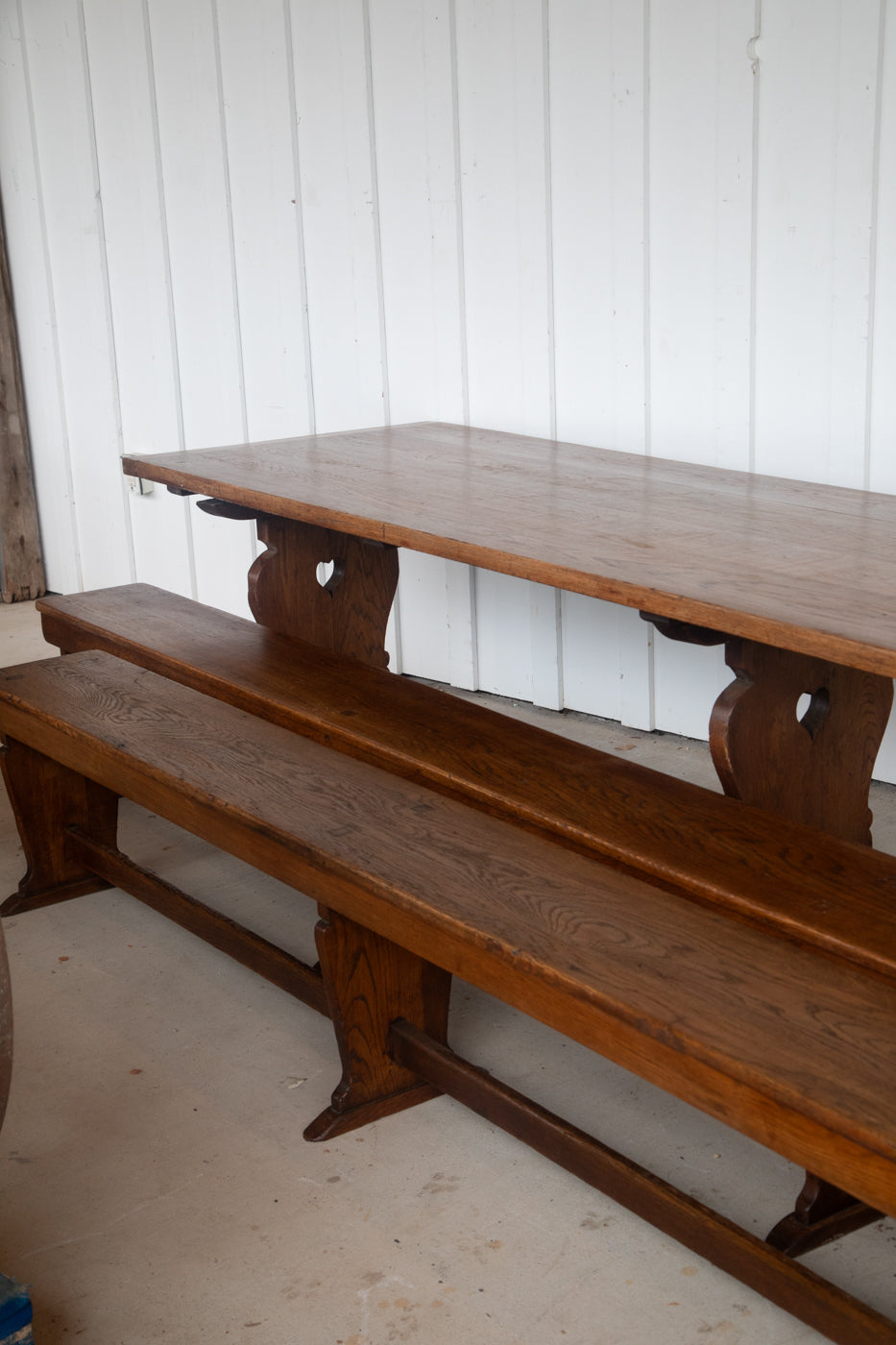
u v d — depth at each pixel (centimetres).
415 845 209
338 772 242
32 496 621
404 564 464
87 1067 250
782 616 200
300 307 477
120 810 373
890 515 280
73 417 589
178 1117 234
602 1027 167
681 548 247
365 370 464
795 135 337
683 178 361
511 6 385
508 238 406
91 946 298
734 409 370
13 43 552
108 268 547
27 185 570
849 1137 138
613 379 394
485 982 185
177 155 501
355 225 448
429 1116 234
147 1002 273
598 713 426
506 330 416
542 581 237
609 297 387
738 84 343
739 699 235
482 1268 196
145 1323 187
